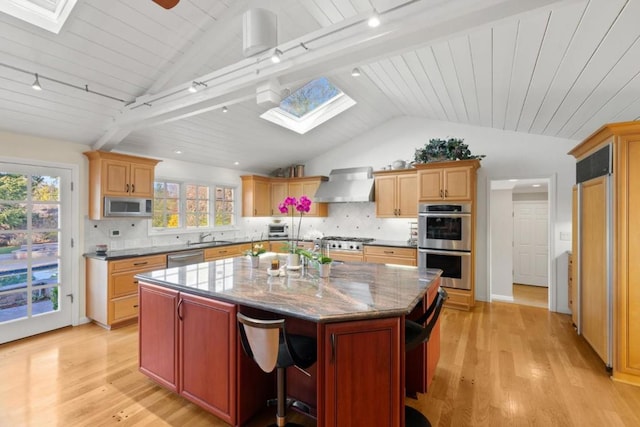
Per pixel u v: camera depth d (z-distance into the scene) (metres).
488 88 3.06
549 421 2.00
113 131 3.47
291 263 2.62
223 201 5.81
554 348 3.07
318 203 5.90
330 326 1.51
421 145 5.20
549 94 2.79
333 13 2.54
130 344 3.17
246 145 5.07
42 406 2.15
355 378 1.55
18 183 3.30
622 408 2.12
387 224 5.56
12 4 2.08
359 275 2.45
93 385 2.41
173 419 2.03
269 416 2.07
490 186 4.62
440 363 2.77
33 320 3.39
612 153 2.49
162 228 4.78
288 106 4.67
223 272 2.56
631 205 2.42
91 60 2.62
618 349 2.47
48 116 3.15
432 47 2.52
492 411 2.10
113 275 3.57
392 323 1.60
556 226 4.22
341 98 4.70
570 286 4.08
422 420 1.97
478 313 4.15
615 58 1.93
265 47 2.13
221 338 1.94
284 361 1.72
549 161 4.26
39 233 3.46
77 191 3.73
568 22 1.72
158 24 2.46
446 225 4.37
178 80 3.05
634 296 2.42
